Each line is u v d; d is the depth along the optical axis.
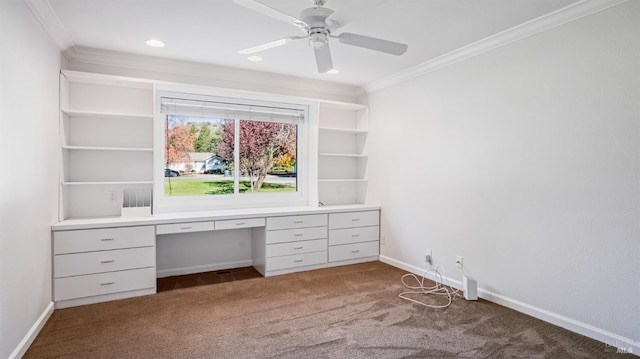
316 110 4.37
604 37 2.31
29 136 2.25
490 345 2.31
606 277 2.32
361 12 2.47
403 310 2.89
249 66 3.79
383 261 4.39
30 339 2.26
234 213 3.70
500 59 2.97
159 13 2.50
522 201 2.82
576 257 2.48
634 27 2.18
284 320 2.70
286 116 4.43
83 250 2.94
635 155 2.18
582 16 2.41
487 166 3.10
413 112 3.90
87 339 2.36
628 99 2.21
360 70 3.91
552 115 2.61
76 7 2.40
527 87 2.77
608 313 2.31
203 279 3.71
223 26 2.73
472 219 3.24
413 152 3.91
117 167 3.54
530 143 2.76
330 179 4.63
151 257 3.23
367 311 2.88
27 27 2.20
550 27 2.60
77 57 3.26
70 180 3.35
